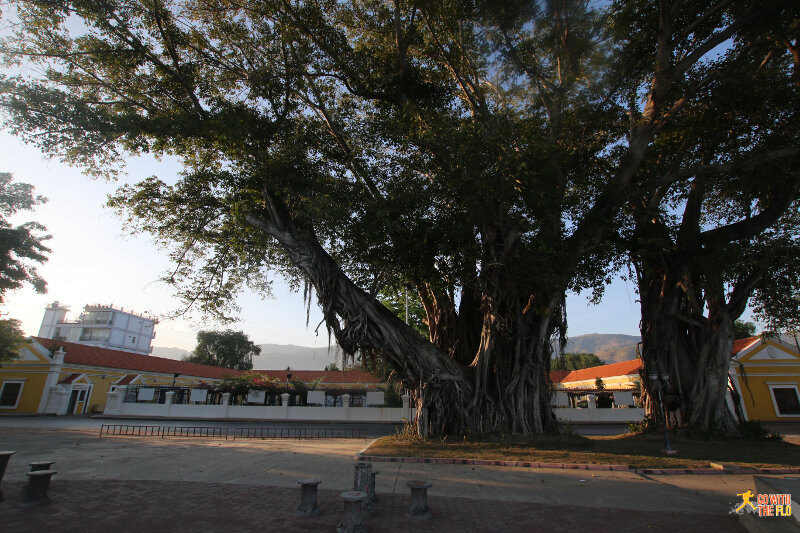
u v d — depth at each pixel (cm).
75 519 608
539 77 1648
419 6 1545
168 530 573
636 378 3481
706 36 1587
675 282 1738
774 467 1049
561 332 1669
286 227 1667
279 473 992
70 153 1553
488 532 595
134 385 3541
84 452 1242
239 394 3300
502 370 1543
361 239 1372
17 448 1294
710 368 1633
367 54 1719
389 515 679
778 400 3053
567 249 1379
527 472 1035
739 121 1597
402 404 3120
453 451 1281
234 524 604
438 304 1853
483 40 1599
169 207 1800
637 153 1481
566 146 1573
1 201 2873
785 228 1617
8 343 2955
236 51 1717
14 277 2880
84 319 6906
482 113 1625
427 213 1313
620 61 1553
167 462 1100
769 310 1808
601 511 698
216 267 2020
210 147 1678
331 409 2991
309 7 1588
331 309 1619
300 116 1786
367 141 1612
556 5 1467
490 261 1467
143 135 1581
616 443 1489
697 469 1035
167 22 1590
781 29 1452
